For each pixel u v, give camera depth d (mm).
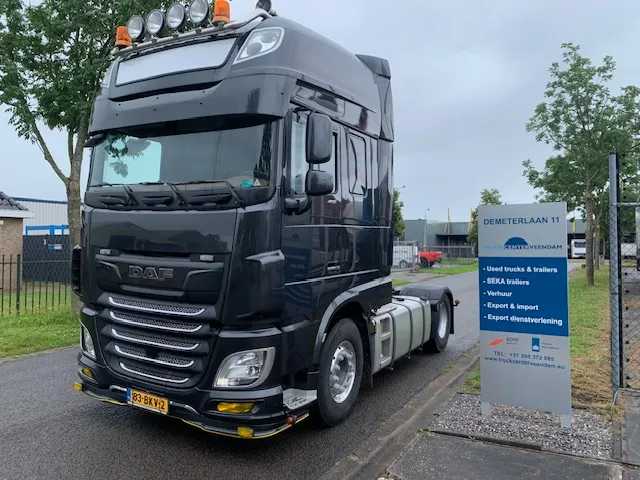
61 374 7051
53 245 21203
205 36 4648
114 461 4355
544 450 4324
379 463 4285
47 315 11117
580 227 65375
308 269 4535
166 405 4312
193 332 4188
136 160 4730
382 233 5980
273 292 4102
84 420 5281
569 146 17125
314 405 4855
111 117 4879
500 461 4145
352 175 5332
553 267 4742
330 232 4891
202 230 4156
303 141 4527
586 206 17859
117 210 4715
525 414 5137
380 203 5941
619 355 5613
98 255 4812
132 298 4570
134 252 4562
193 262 4191
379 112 5988
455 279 26500
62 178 10555
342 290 5098
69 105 9648
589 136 16797
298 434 4980
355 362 5418
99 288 4812
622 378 5750
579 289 17406
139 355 4543
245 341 4059
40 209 28000
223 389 4082
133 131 4797
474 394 5836
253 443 4762
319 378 4766
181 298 4230
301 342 4434
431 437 4621
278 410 4168
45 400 5910
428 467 4059
